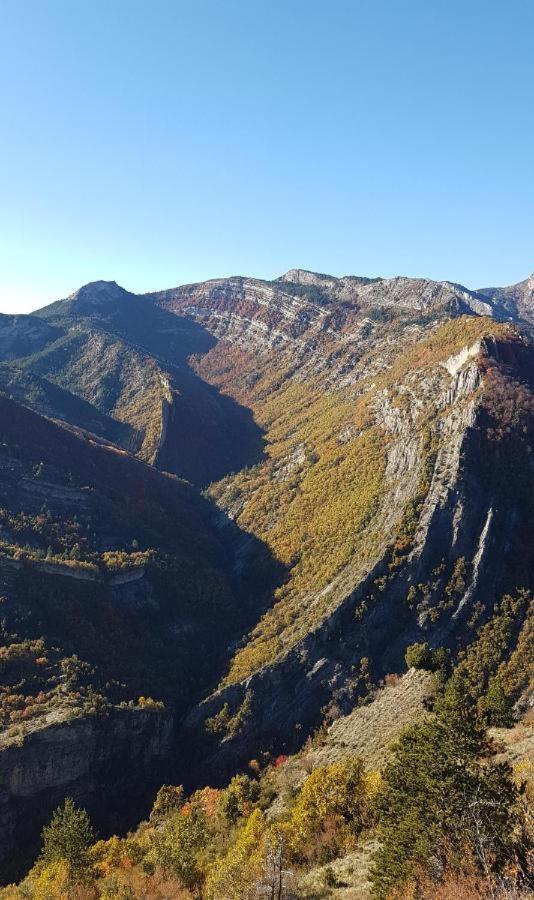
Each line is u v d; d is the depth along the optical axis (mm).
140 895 42281
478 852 24703
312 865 39844
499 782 27859
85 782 81250
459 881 24375
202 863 46281
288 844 41406
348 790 45125
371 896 29547
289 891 34781
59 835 50812
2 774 73625
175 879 44250
